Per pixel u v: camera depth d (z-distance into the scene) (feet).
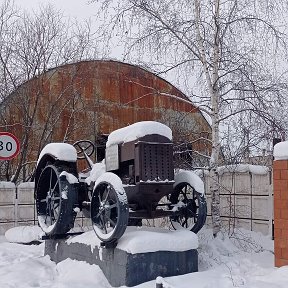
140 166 22.35
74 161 27.22
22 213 45.80
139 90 63.67
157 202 24.23
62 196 25.75
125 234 22.16
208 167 30.48
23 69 56.03
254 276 21.18
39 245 33.91
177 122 38.27
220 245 27.45
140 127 22.89
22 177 55.67
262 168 31.55
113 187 21.68
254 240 29.27
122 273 21.17
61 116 60.13
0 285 21.80
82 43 61.82
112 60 62.39
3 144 27.45
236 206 33.01
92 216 23.52
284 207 21.91
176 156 31.48
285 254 21.77
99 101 63.00
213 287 19.25
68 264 24.57
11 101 55.06
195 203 25.43
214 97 29.91
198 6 30.42
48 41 65.31
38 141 57.47
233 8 29.63
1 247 33.60
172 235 22.40
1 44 55.98
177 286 19.42
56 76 59.36
